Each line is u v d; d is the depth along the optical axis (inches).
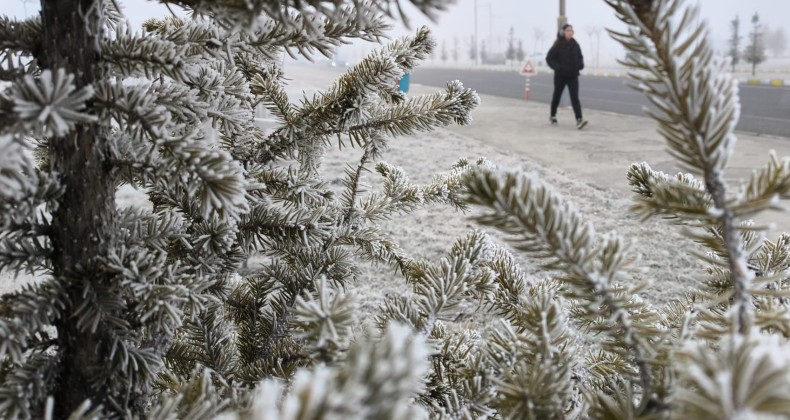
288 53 35.9
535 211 21.9
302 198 47.5
